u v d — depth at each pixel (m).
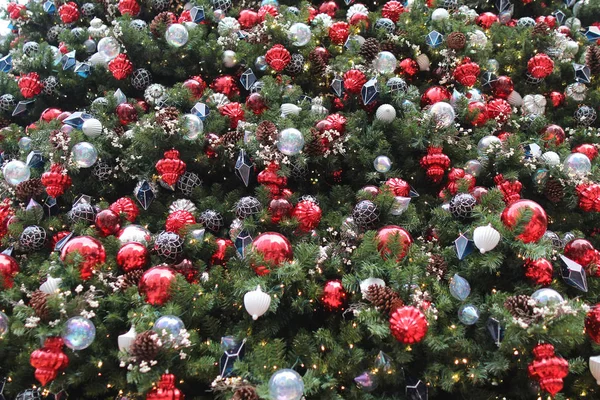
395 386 1.56
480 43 2.46
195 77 2.47
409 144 2.11
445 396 1.66
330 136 2.01
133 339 1.42
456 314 1.62
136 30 2.45
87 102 2.64
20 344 1.51
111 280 1.67
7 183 2.09
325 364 1.48
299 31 2.41
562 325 1.39
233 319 1.71
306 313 1.72
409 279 1.55
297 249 1.67
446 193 2.07
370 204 1.80
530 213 1.61
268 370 1.42
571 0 3.13
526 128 2.36
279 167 1.94
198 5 2.75
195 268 1.74
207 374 1.47
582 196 1.96
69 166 1.99
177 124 2.01
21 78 2.41
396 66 2.36
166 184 2.15
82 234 1.83
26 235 1.85
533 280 1.65
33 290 1.73
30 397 1.48
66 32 2.62
